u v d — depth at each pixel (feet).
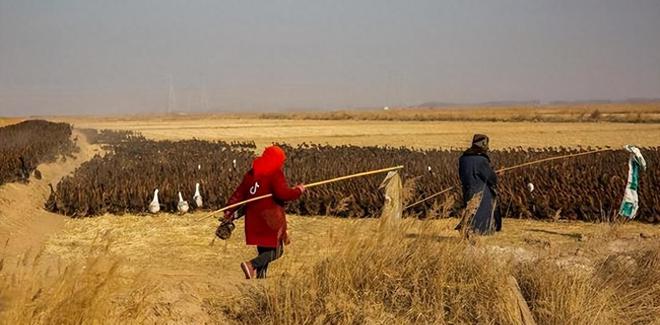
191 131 338.13
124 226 73.67
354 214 79.46
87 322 26.89
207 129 365.20
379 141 248.11
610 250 49.03
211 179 92.63
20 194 87.40
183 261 55.21
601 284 39.60
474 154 55.83
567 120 409.08
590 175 94.94
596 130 302.66
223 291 34.42
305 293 33.45
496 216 57.31
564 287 37.35
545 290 37.40
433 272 35.70
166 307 31.14
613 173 96.12
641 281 41.50
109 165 119.85
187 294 33.14
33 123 316.19
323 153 156.87
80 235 68.49
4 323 25.76
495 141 240.53
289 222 75.97
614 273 41.65
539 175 93.40
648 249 46.03
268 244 38.17
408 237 38.32
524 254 44.27
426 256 36.55
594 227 70.90
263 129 359.87
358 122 468.75
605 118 411.34
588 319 35.63
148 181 89.20
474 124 396.98
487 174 55.16
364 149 172.35
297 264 41.55
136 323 28.76
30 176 106.63
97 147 205.36
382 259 35.73
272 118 640.17
